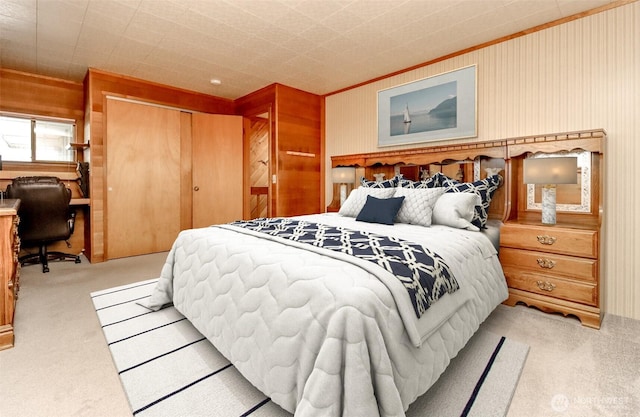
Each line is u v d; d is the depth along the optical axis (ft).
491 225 9.46
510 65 9.72
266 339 4.44
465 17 8.79
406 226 8.58
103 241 13.10
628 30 7.75
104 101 12.96
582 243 7.27
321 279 4.17
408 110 12.33
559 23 8.78
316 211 15.92
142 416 4.27
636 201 7.71
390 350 3.73
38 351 5.95
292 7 8.39
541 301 7.83
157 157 14.56
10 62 12.07
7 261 6.08
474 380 5.05
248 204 17.17
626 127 7.80
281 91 14.43
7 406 4.46
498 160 9.84
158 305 7.80
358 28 9.47
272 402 4.61
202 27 9.46
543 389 4.89
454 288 5.23
